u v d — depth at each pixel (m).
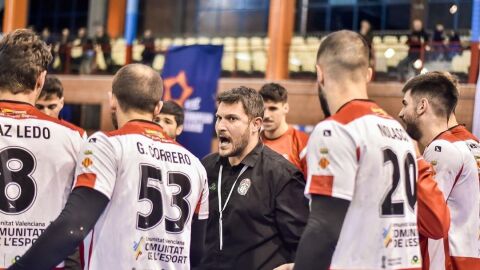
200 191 3.58
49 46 3.53
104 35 19.14
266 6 22.94
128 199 3.22
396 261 2.96
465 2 19.81
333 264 2.88
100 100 18.42
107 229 3.21
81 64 19.11
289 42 17.00
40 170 3.29
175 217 3.37
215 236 4.30
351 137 2.87
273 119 6.42
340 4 21.89
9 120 3.28
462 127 4.61
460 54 14.46
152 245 3.27
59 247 2.96
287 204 4.14
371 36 15.50
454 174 4.27
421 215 3.35
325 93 3.10
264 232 4.19
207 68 8.84
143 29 24.91
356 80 3.01
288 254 4.19
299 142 6.51
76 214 3.02
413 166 3.12
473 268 4.39
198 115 8.83
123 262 3.19
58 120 3.41
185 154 3.53
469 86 13.34
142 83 3.37
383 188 2.93
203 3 24.14
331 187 2.82
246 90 4.36
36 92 3.40
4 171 3.23
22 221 3.24
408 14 20.89
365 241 2.90
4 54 3.30
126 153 3.23
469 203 4.36
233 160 4.39
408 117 4.34
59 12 26.38
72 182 3.37
